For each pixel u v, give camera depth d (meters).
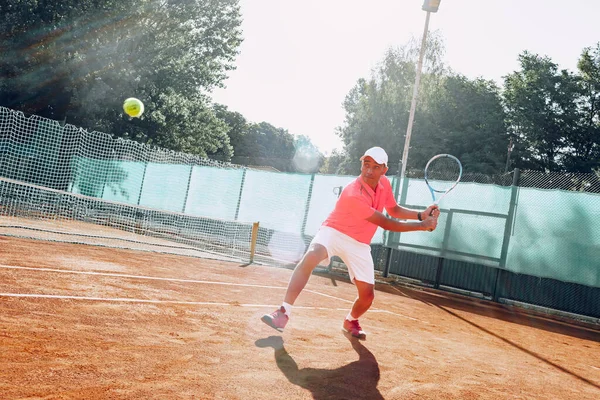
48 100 25.58
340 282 10.59
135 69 25.84
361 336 4.75
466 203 12.48
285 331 4.52
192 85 31.41
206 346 3.62
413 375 3.72
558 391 3.98
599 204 10.71
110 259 7.63
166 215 18.77
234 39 32.28
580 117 39.94
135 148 21.77
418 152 38.16
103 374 2.74
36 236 9.16
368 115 41.12
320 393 2.99
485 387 3.71
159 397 2.54
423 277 13.34
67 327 3.53
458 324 7.26
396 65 40.12
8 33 23.72
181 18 28.27
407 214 4.71
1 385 2.37
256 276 8.55
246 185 17.44
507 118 41.16
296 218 15.48
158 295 5.28
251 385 2.94
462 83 41.16
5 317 3.52
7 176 18.47
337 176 14.73
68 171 19.83
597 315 10.90
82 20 24.00
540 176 12.13
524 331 7.79
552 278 11.12
